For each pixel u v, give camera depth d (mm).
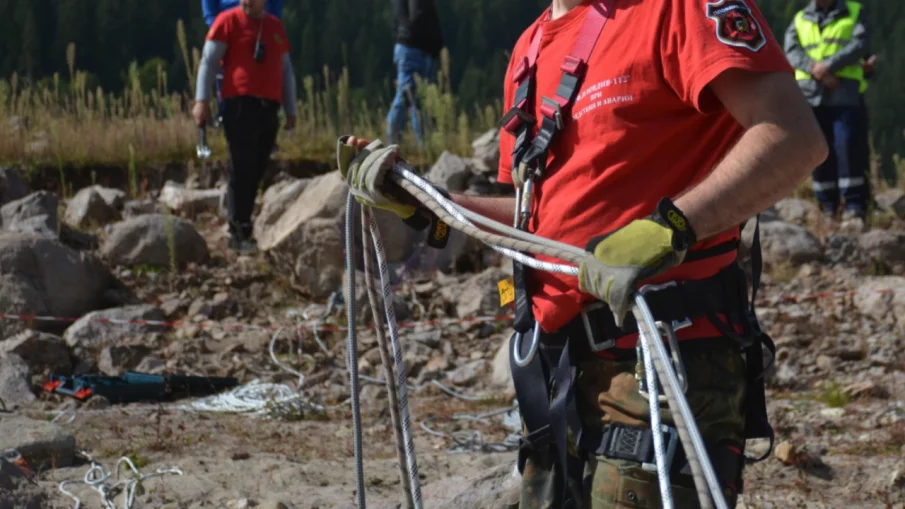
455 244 7977
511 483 3842
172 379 6047
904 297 6980
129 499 4168
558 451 2188
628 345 2047
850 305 7160
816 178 9422
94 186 9438
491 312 7270
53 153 10305
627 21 2072
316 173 10383
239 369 6426
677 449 1970
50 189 9984
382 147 2391
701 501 1479
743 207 1868
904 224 9359
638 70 2041
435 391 6184
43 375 6160
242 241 8180
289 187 8156
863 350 6398
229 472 4570
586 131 2102
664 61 2008
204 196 9328
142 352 6531
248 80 7988
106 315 6836
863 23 9203
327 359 6629
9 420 4891
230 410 5688
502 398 5949
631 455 1997
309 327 7020
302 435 5328
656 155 2062
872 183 10898
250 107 8000
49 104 11602
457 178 9062
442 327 7098
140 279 7559
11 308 6742
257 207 9320
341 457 4945
